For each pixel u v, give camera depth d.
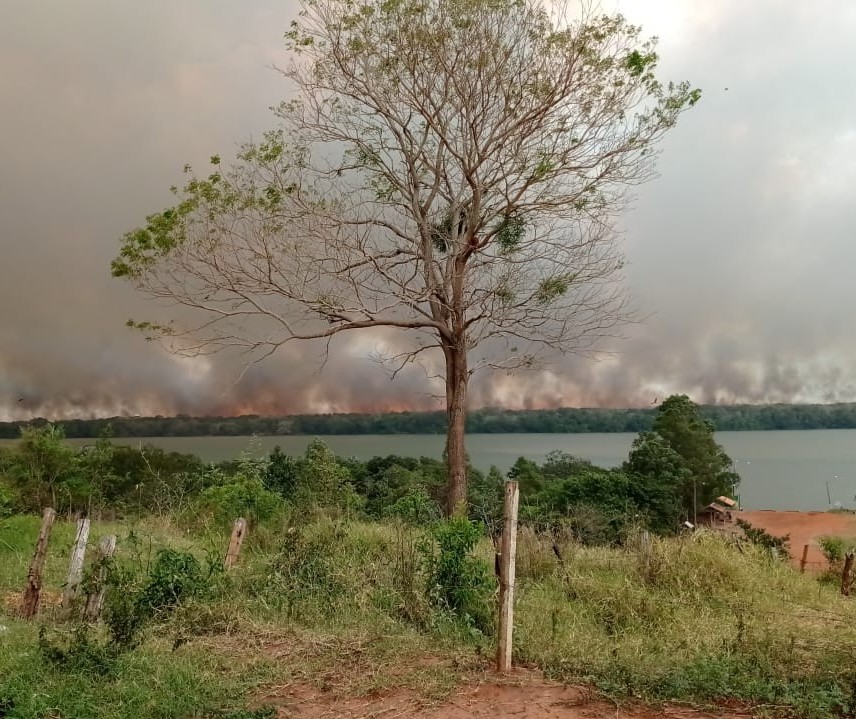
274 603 7.61
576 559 10.80
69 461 20.42
